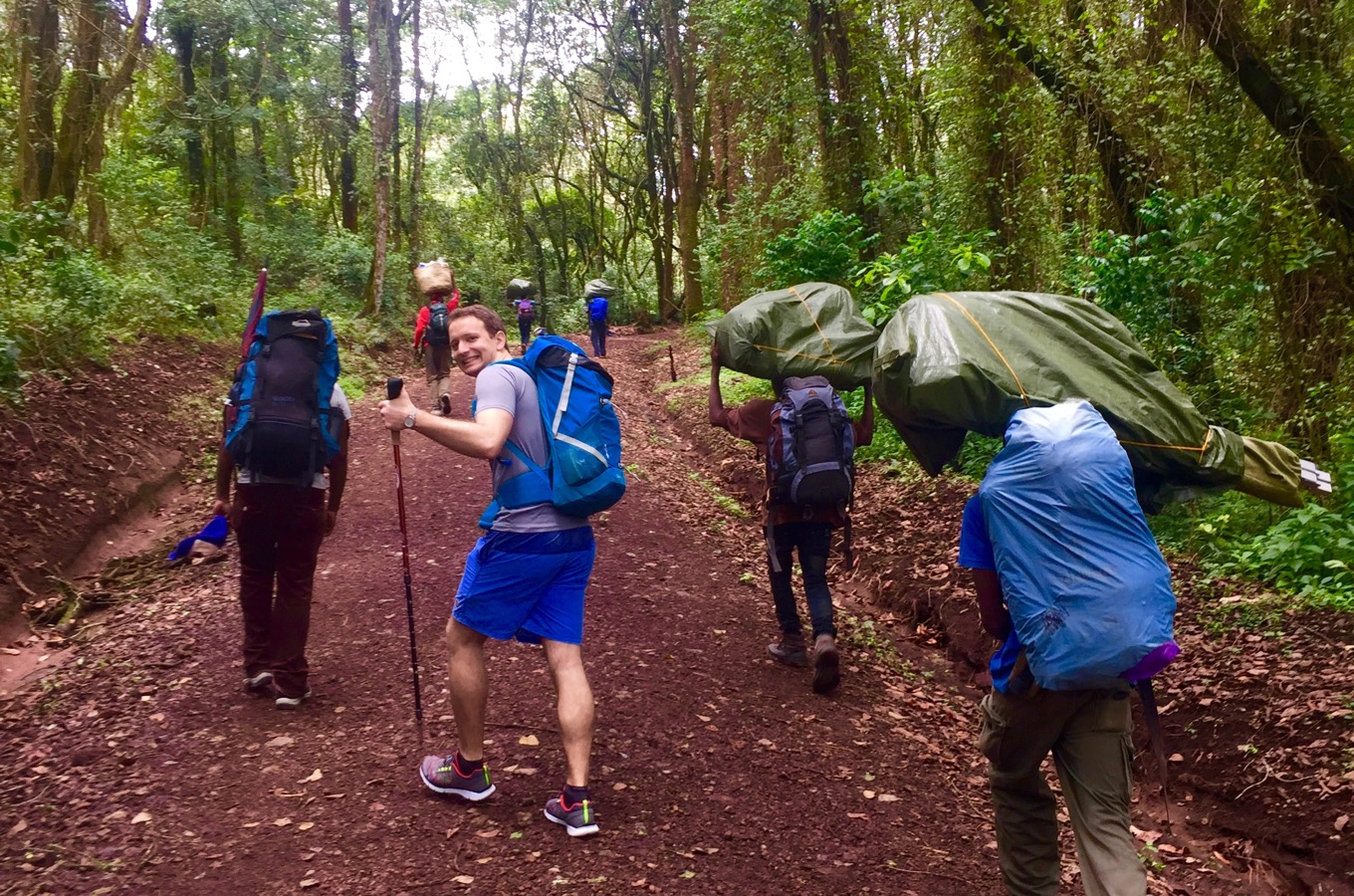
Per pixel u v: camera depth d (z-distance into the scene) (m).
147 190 18.56
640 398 18.52
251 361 4.72
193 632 5.82
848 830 4.17
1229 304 8.82
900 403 3.74
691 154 32.53
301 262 26.16
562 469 3.62
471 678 3.79
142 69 21.39
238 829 3.66
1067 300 3.81
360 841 3.59
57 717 4.81
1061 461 3.03
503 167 44.56
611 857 3.61
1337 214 8.12
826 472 5.44
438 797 3.93
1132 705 6.00
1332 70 8.04
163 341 13.83
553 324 40.94
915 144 16.98
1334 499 7.30
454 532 7.98
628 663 5.57
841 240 13.43
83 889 3.26
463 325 3.91
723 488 11.83
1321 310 8.27
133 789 3.95
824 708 5.48
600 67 45.03
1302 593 6.55
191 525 8.92
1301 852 4.68
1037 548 3.00
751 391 15.71
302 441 4.59
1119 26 9.34
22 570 7.07
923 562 8.34
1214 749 5.49
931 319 3.72
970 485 9.68
